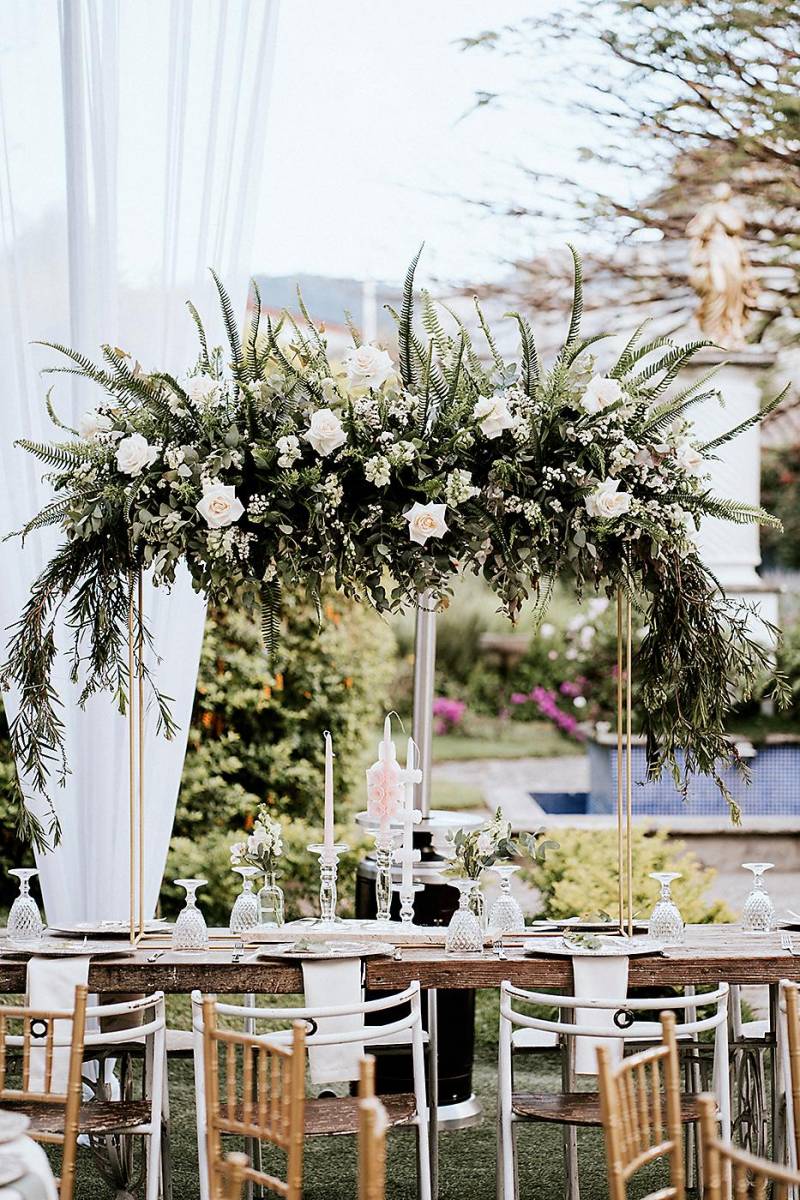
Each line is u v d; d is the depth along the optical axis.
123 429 4.02
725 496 8.50
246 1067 2.79
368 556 4.01
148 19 5.02
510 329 11.01
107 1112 3.57
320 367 4.09
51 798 4.85
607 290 10.88
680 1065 4.51
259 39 5.07
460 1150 4.81
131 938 4.09
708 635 4.07
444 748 11.51
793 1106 2.97
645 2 9.98
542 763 11.29
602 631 11.23
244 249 5.05
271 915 4.26
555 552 3.99
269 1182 2.68
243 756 7.13
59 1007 3.74
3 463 4.87
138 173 4.98
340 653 7.27
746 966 3.88
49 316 4.94
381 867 4.41
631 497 3.95
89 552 4.03
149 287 4.97
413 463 3.97
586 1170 4.62
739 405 8.58
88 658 4.10
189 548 3.98
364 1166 2.15
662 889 4.12
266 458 3.91
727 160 10.23
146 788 4.91
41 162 4.98
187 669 4.93
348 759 7.33
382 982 3.84
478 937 3.98
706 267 9.70
